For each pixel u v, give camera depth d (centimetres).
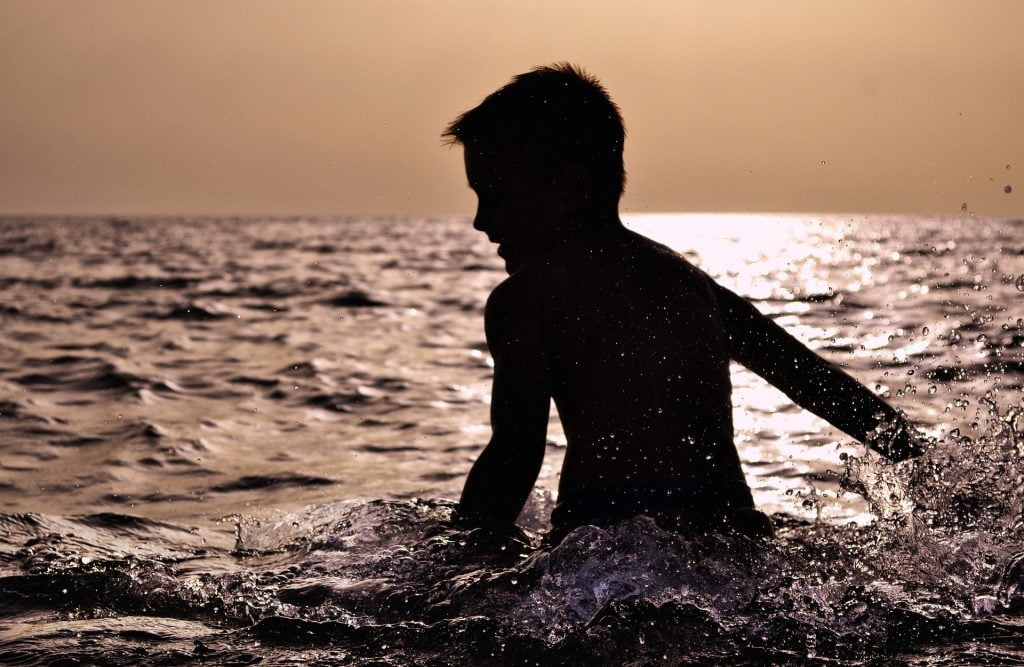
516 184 166
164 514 265
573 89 167
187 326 1052
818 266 2591
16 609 142
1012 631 118
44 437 413
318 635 124
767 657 110
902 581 133
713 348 156
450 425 452
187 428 441
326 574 147
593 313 153
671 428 144
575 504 143
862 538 150
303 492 299
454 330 1048
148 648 121
